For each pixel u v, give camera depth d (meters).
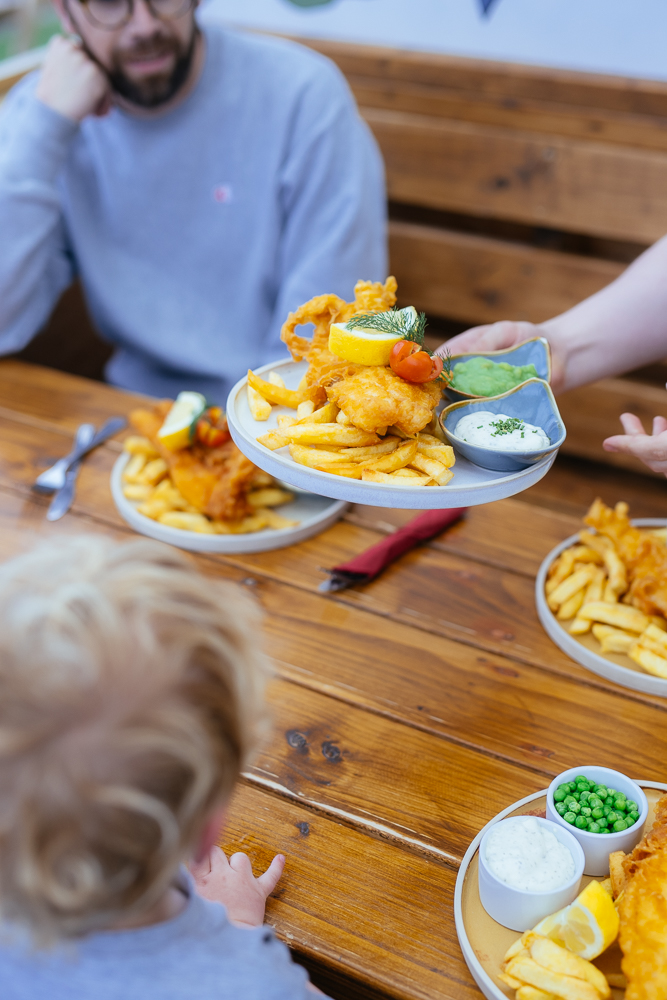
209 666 0.65
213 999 0.68
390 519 1.67
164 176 2.31
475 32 2.83
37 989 0.67
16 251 2.18
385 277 2.54
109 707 0.59
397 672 1.31
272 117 2.27
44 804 0.57
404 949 0.94
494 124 2.89
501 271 3.04
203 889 0.95
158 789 0.60
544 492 3.13
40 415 1.97
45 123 2.13
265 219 2.34
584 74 2.73
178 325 2.45
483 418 1.23
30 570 0.67
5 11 3.00
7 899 0.61
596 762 1.17
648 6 2.56
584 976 0.84
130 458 1.77
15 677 0.58
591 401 3.13
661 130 2.67
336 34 3.04
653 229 2.75
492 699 1.27
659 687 1.26
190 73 2.21
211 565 1.53
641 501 3.09
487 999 0.89
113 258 2.43
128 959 0.68
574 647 1.33
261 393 1.27
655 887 0.88
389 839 1.06
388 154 3.01
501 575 1.52
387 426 1.14
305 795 1.12
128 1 1.99
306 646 1.36
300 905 0.98
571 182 2.79
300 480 1.12
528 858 0.93
